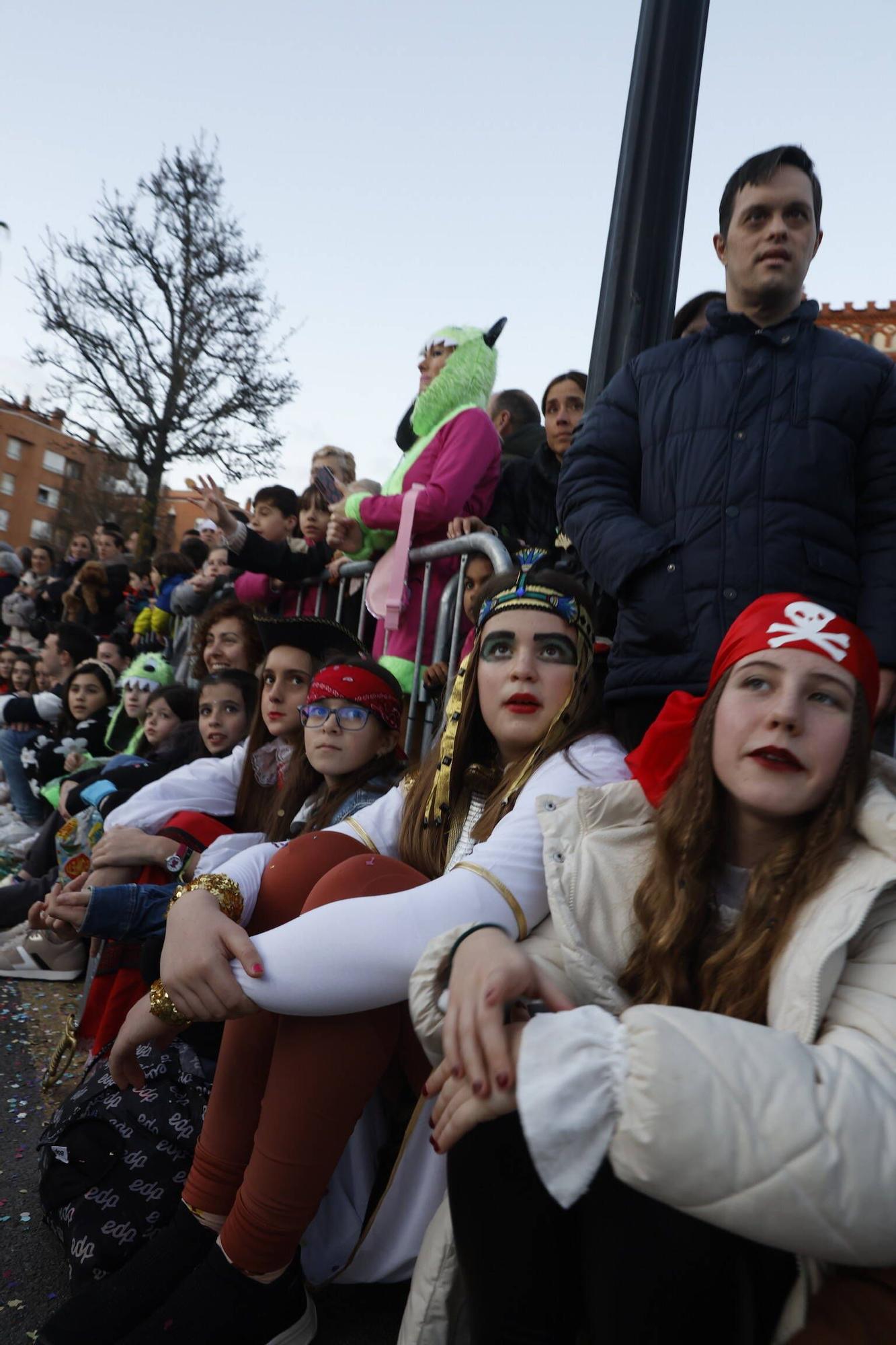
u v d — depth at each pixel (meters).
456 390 3.59
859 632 1.27
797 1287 1.05
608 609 2.79
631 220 2.86
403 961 1.40
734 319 2.23
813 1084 0.94
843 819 1.21
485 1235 1.16
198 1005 1.49
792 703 1.22
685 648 2.12
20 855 4.67
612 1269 1.08
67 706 5.06
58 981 3.46
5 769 5.14
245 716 3.16
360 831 1.95
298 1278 1.55
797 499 2.07
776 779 1.22
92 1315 1.47
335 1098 1.43
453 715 1.90
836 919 1.12
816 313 2.22
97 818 3.28
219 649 3.73
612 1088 0.99
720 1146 0.92
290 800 2.41
